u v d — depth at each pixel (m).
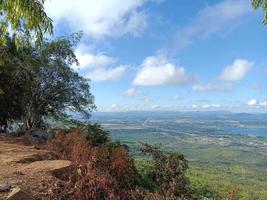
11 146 15.42
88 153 9.89
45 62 27.84
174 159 12.03
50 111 29.30
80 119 29.59
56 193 6.75
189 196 10.43
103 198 7.02
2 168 8.99
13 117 29.56
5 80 27.06
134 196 7.47
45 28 6.50
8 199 6.12
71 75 29.22
